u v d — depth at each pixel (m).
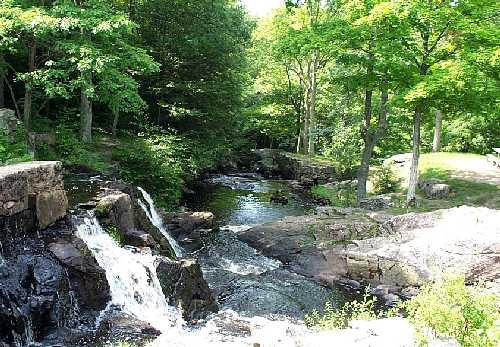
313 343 7.33
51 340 8.09
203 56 26.30
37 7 15.40
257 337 8.78
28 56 17.08
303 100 37.03
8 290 7.96
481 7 16.25
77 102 22.22
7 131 15.13
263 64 36.75
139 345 8.18
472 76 15.15
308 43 18.34
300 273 14.13
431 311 6.50
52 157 16.55
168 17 25.39
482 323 6.14
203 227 16.89
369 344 6.73
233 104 28.56
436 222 14.28
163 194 18.88
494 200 18.64
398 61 17.22
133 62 18.00
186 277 10.67
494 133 29.31
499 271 12.23
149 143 20.05
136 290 9.67
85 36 15.94
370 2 17.39
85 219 10.55
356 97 30.72
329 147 32.22
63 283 8.68
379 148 32.19
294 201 23.33
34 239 9.16
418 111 17.77
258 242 16.11
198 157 24.73
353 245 14.38
